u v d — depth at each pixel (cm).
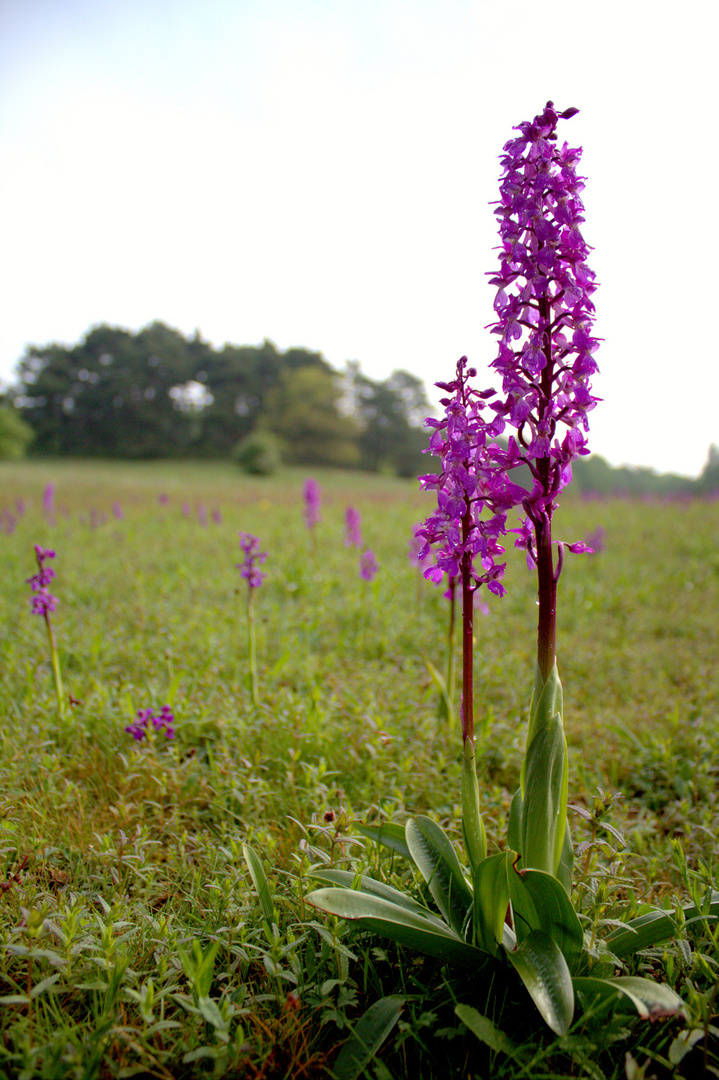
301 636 641
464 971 211
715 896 235
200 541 1329
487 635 655
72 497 2530
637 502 2327
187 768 374
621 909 238
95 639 545
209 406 8944
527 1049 189
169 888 268
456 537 217
